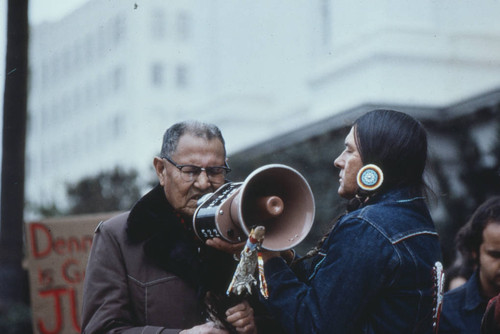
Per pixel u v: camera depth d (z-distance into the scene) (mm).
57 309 5043
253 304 3037
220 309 2957
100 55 36312
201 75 24031
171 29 35969
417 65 13461
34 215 11328
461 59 13500
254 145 14523
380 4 13547
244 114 21172
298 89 18250
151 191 3309
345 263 2773
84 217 5109
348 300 2744
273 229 2838
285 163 12039
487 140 11594
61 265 5082
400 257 2785
